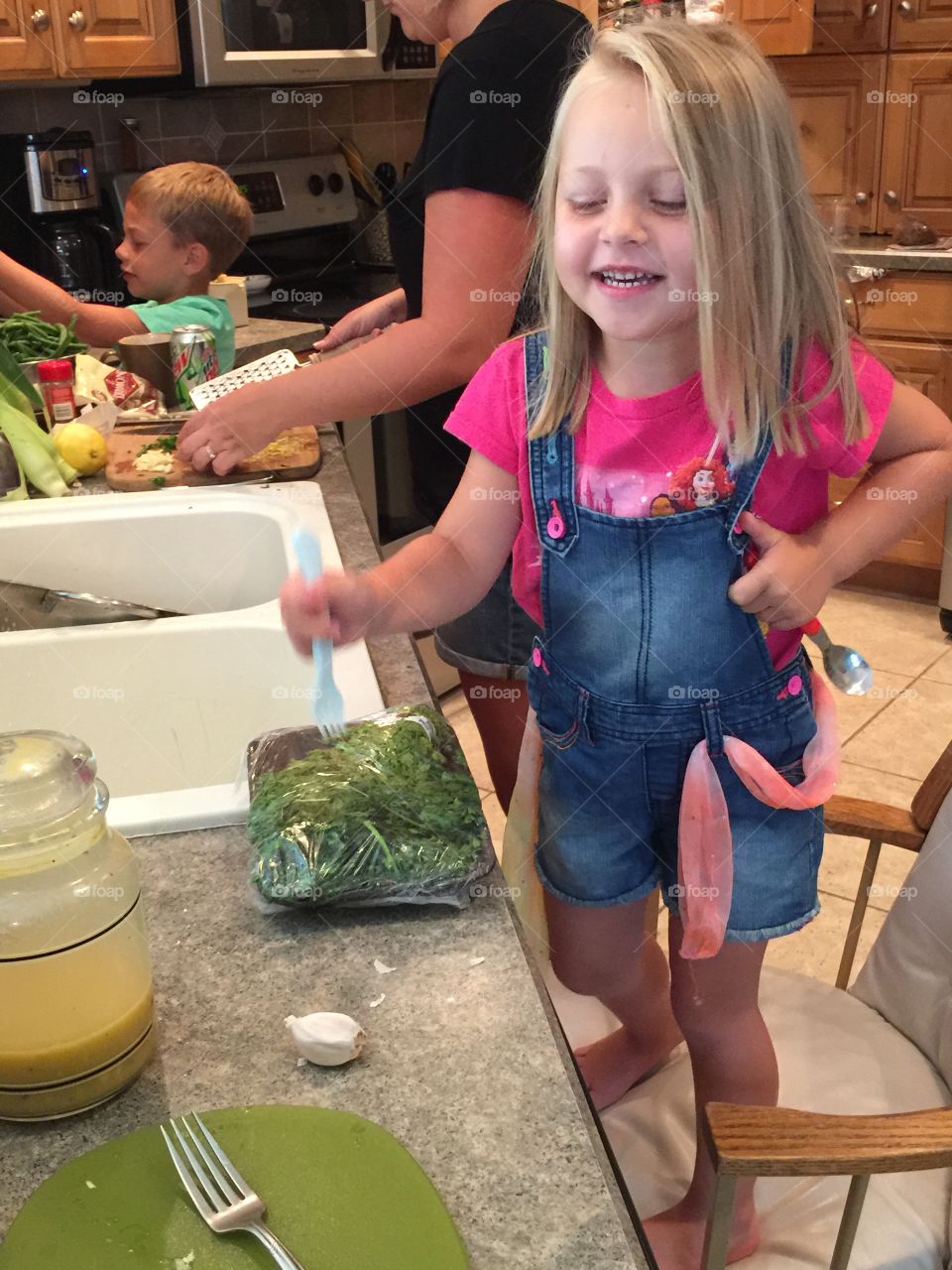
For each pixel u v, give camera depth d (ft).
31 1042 1.85
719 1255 2.49
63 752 1.96
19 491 4.74
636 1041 3.96
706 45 2.75
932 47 9.98
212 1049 2.03
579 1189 1.75
